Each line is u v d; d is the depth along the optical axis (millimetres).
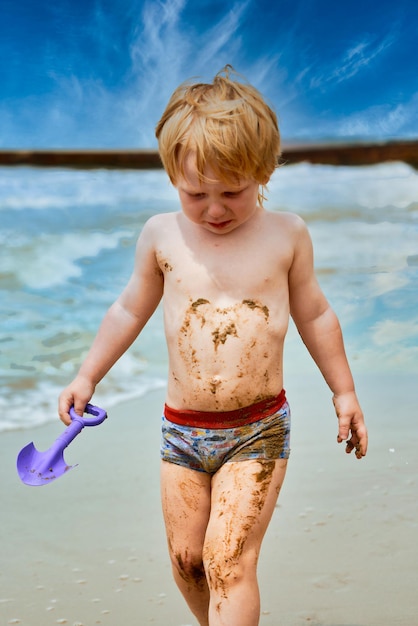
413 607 2611
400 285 6098
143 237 2557
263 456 2373
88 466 3654
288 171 11977
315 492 3316
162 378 4742
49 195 10547
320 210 8961
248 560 2246
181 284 2443
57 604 2662
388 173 11516
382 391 4348
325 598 2670
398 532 3031
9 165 13055
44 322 5512
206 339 2393
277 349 2430
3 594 2707
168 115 2373
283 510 3186
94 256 7262
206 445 2389
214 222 2332
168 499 2428
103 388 4586
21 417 4168
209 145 2213
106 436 3973
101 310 5781
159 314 5832
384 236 7676
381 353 4887
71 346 5125
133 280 2586
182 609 2658
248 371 2381
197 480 2422
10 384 4582
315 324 2574
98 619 2588
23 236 8062
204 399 2387
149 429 4051
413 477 3428
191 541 2406
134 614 2625
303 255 2510
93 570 2865
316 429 3938
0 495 3387
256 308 2400
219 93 2332
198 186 2273
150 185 11297
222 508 2295
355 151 12312
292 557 2896
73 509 3279
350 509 3188
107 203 9906
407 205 9180
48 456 2381
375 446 3711
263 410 2398
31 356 4973
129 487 3465
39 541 3041
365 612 2588
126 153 13055
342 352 2592
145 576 2836
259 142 2285
